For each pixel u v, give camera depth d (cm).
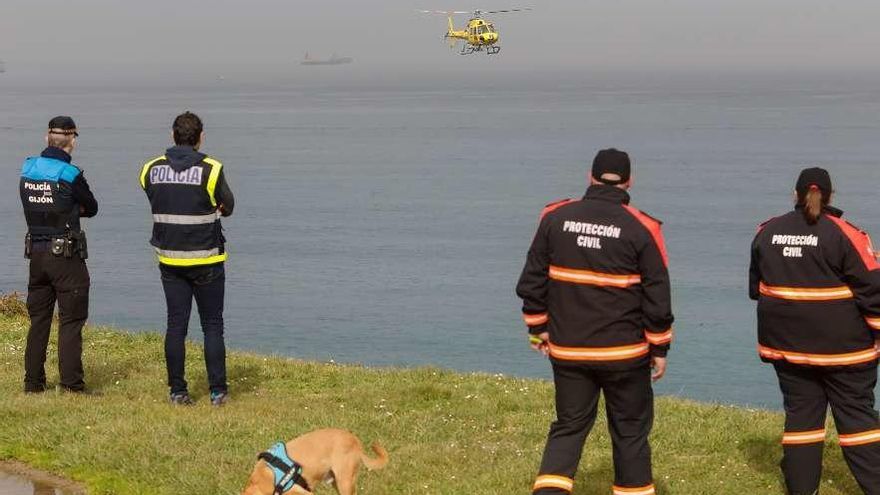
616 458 670
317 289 7669
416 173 17238
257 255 9344
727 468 844
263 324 6456
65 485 780
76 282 1061
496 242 10044
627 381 652
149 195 1008
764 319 757
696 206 12294
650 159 18962
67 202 1048
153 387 1126
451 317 6612
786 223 742
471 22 9106
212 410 998
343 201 13438
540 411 1048
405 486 783
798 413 757
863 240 720
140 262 8750
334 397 1108
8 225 11119
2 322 1585
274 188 15062
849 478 830
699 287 7569
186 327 1036
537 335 678
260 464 684
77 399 1026
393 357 5475
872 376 736
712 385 4659
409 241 10156
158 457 823
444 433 952
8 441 871
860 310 723
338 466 701
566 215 654
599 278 642
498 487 782
